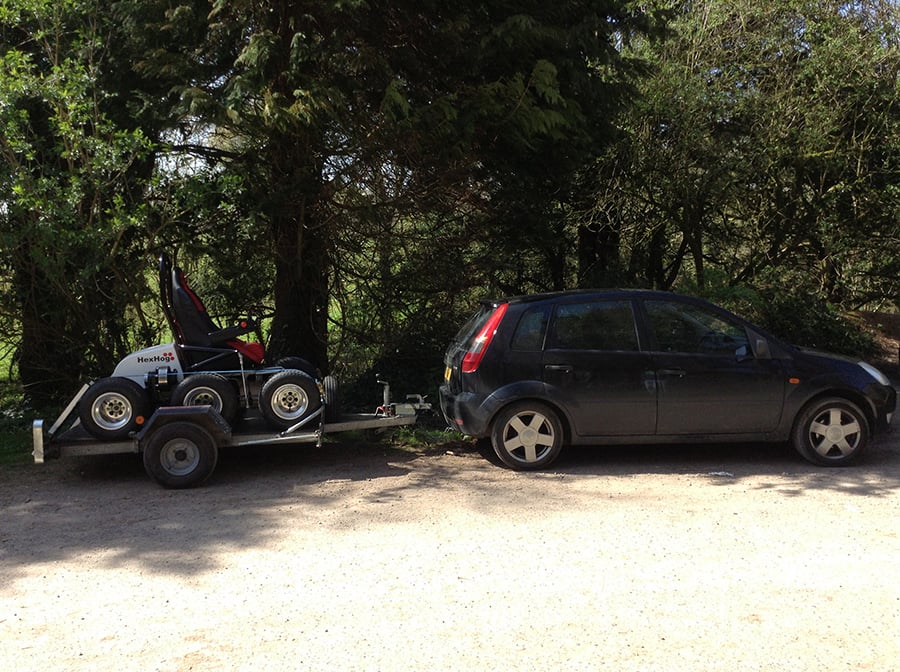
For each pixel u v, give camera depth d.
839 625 3.65
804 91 11.94
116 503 5.77
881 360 12.11
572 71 8.03
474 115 7.61
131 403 6.31
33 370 9.39
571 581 4.18
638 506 5.50
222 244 9.09
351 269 9.91
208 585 4.18
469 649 3.45
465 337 6.97
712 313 6.66
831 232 12.72
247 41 7.38
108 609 3.89
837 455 6.56
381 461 7.00
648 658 3.35
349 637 3.57
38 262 7.76
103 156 7.21
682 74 11.34
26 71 7.47
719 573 4.27
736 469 6.52
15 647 3.50
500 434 6.49
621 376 6.43
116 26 7.93
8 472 6.75
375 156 8.17
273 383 6.59
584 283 11.52
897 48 11.77
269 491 6.04
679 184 11.80
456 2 7.65
